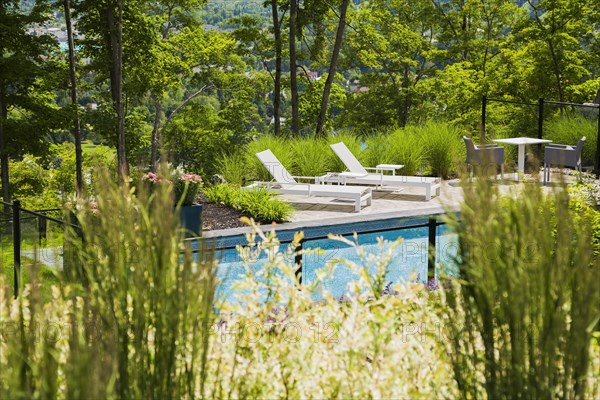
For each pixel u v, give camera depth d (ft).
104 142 86.84
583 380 9.34
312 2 87.66
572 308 9.43
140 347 9.28
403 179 47.80
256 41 89.97
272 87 101.40
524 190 10.30
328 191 44.50
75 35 83.71
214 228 40.04
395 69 112.98
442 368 11.96
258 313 13.28
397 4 113.50
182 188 37.24
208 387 11.09
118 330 9.32
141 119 91.45
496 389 9.62
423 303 13.55
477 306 9.81
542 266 9.40
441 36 111.24
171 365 9.23
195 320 9.44
